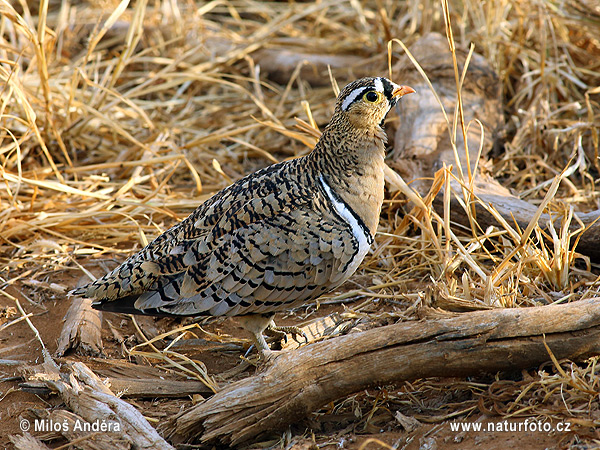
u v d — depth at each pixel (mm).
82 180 13586
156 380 8656
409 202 11734
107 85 14961
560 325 7328
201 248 8258
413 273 10727
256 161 14703
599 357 7391
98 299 8398
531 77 15086
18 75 13961
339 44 17844
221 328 9977
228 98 16609
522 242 9188
